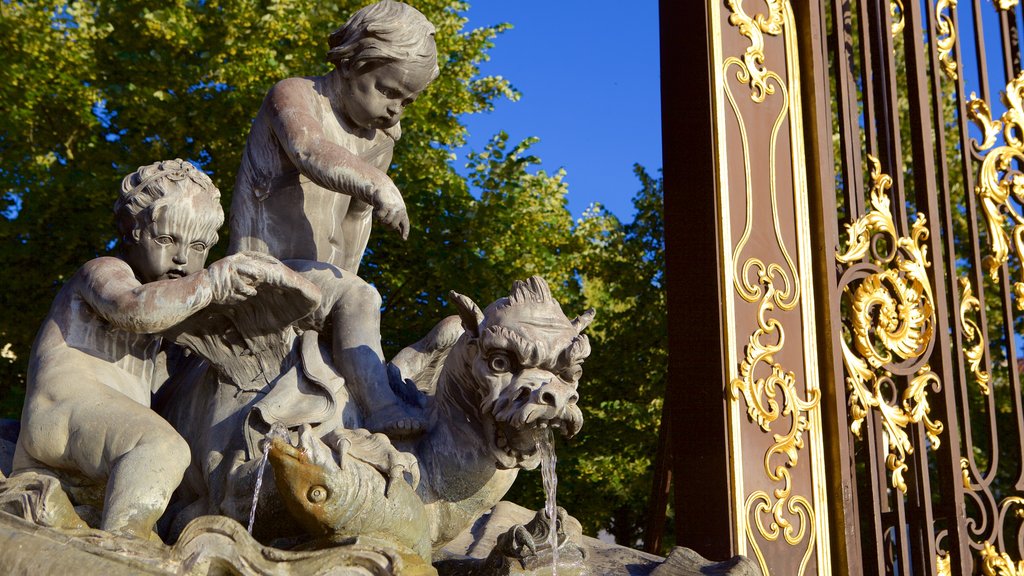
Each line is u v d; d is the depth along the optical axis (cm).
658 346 968
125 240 286
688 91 458
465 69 977
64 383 272
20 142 852
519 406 266
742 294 436
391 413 286
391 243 856
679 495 425
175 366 320
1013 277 927
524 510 354
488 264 873
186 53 896
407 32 324
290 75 870
